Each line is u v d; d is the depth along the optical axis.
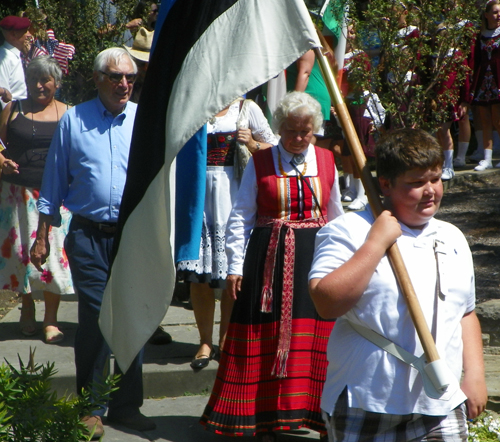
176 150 5.40
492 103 15.09
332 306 4.19
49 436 4.96
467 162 16.70
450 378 4.09
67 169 7.39
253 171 7.20
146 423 7.52
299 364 6.96
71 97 15.81
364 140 13.40
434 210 4.45
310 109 6.96
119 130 7.35
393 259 4.29
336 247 4.46
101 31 15.93
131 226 5.86
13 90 12.06
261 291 6.97
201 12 5.45
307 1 11.99
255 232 7.17
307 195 7.10
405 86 11.95
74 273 7.27
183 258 7.89
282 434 7.57
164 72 5.70
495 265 11.10
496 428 7.05
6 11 18.77
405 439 4.37
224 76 5.29
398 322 4.30
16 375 5.34
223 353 7.17
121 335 6.05
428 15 11.41
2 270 9.40
